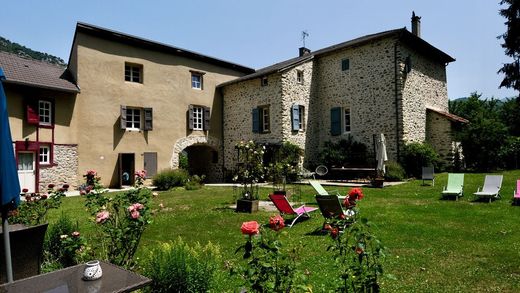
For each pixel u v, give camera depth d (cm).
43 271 386
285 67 1667
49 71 1534
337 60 1784
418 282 388
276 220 265
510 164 1764
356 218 335
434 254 484
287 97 1702
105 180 1579
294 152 1630
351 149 1641
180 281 314
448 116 1648
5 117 301
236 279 383
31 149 1343
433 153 1495
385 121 1575
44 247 447
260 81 1811
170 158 1803
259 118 1803
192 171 2203
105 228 422
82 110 1524
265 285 239
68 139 1476
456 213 754
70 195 1316
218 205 996
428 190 1112
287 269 252
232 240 604
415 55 1680
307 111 1800
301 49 2198
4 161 292
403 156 1502
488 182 955
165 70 1817
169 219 805
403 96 1543
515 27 1861
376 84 1614
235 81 1912
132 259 399
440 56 1869
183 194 1307
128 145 1656
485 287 370
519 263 435
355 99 1695
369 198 1020
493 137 1634
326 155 1661
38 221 581
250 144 1059
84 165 1518
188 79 1914
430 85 1798
